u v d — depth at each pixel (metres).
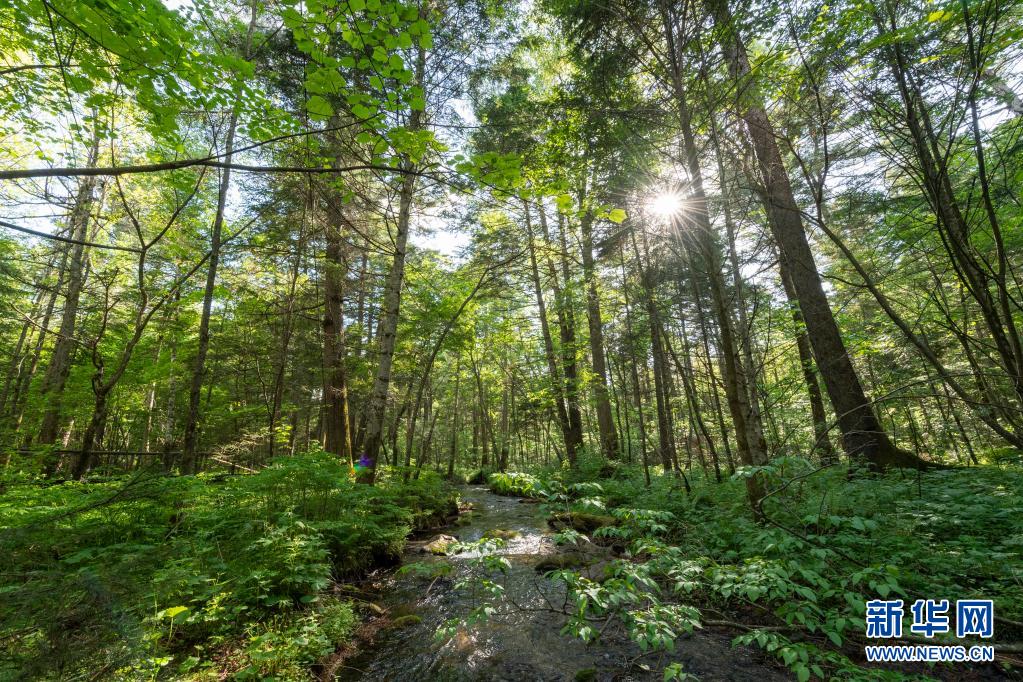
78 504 4.59
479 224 12.41
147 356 10.61
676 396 14.12
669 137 6.52
